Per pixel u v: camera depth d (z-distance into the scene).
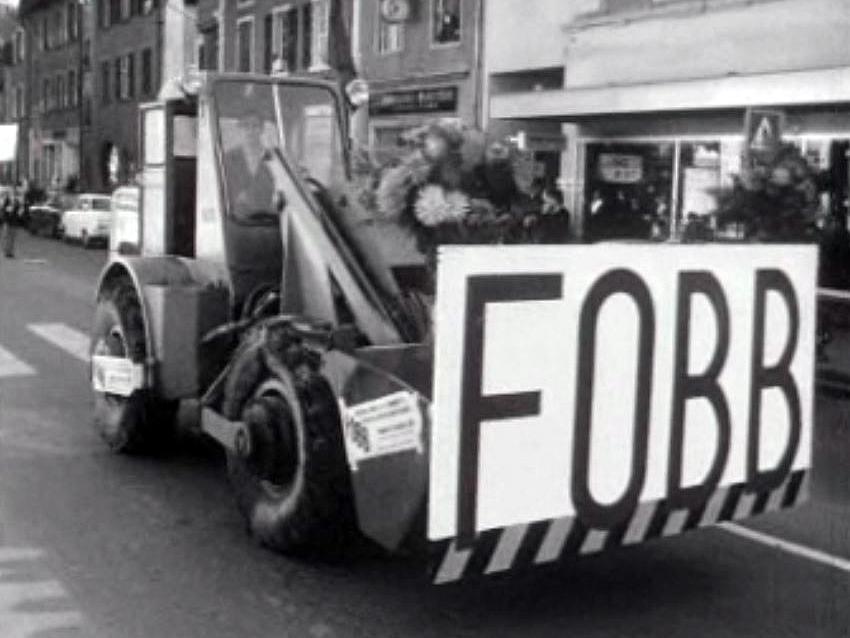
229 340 7.24
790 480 5.21
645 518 4.76
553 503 4.49
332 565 5.97
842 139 14.76
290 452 5.84
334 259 6.11
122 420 8.05
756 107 14.41
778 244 5.05
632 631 5.12
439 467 4.24
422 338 5.84
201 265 7.58
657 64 18.83
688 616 5.31
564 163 20.56
